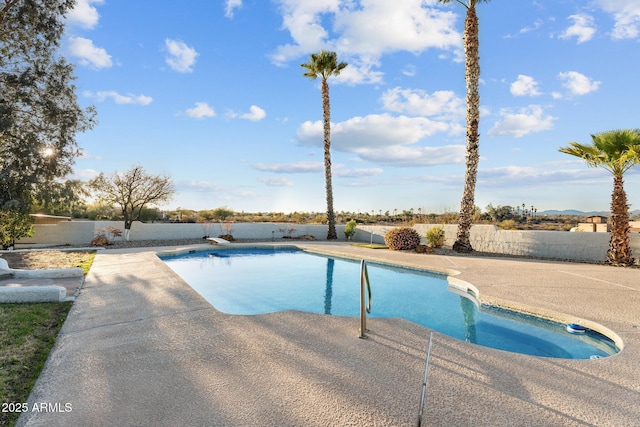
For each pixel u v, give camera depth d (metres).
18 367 3.40
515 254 13.41
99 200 18.17
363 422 2.49
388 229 18.64
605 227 15.59
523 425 2.49
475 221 19.89
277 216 32.50
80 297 6.26
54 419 2.51
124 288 6.96
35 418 2.53
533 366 3.51
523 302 6.02
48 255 12.28
